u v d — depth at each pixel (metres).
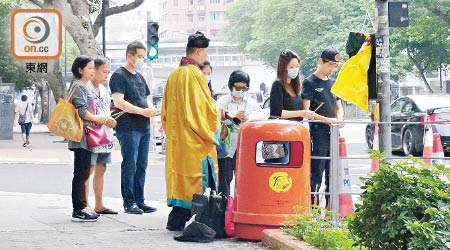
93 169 9.57
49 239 7.78
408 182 5.66
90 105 9.04
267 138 7.74
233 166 9.31
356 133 34.88
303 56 78.12
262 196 7.73
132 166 9.87
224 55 144.12
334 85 9.58
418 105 21.70
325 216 7.58
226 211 8.09
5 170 19.69
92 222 9.07
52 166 21.09
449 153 22.23
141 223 9.00
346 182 9.59
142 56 9.82
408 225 5.44
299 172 7.79
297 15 78.06
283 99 9.19
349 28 71.94
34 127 57.69
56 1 31.09
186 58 8.23
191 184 8.12
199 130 8.06
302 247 6.65
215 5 183.25
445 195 5.58
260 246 7.51
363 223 5.79
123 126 9.77
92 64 9.02
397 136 22.27
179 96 8.13
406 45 61.59
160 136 28.23
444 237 5.46
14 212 10.06
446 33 54.78
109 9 33.41
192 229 7.77
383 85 9.54
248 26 108.94
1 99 35.44
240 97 9.27
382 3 9.53
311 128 9.55
